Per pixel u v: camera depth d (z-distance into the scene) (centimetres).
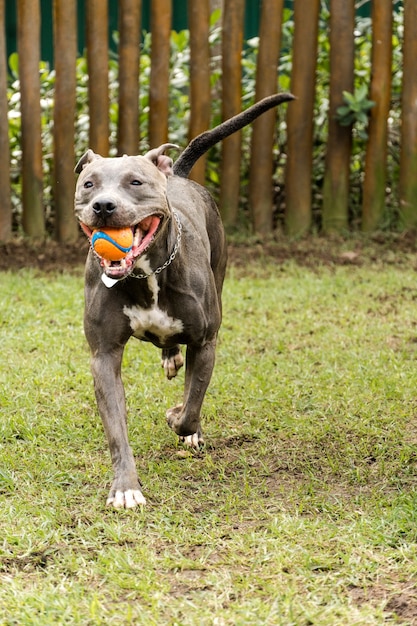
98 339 523
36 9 1018
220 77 1109
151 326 527
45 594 405
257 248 1035
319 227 1103
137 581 418
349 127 1061
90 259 528
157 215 494
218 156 1108
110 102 1126
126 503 493
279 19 1042
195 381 550
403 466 550
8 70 1314
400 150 1057
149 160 521
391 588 413
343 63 1049
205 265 543
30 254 1015
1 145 1034
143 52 1159
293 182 1067
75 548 452
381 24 1035
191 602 400
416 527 465
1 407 630
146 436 593
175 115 1120
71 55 1026
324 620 385
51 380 670
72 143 1040
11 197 1087
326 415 623
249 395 654
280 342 757
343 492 520
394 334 776
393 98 1102
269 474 545
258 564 434
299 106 1052
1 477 527
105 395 514
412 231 1062
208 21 1040
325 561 433
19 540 454
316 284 911
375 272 952
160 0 1027
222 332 783
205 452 577
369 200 1069
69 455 560
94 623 387
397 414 619
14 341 748
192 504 505
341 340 762
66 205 1048
